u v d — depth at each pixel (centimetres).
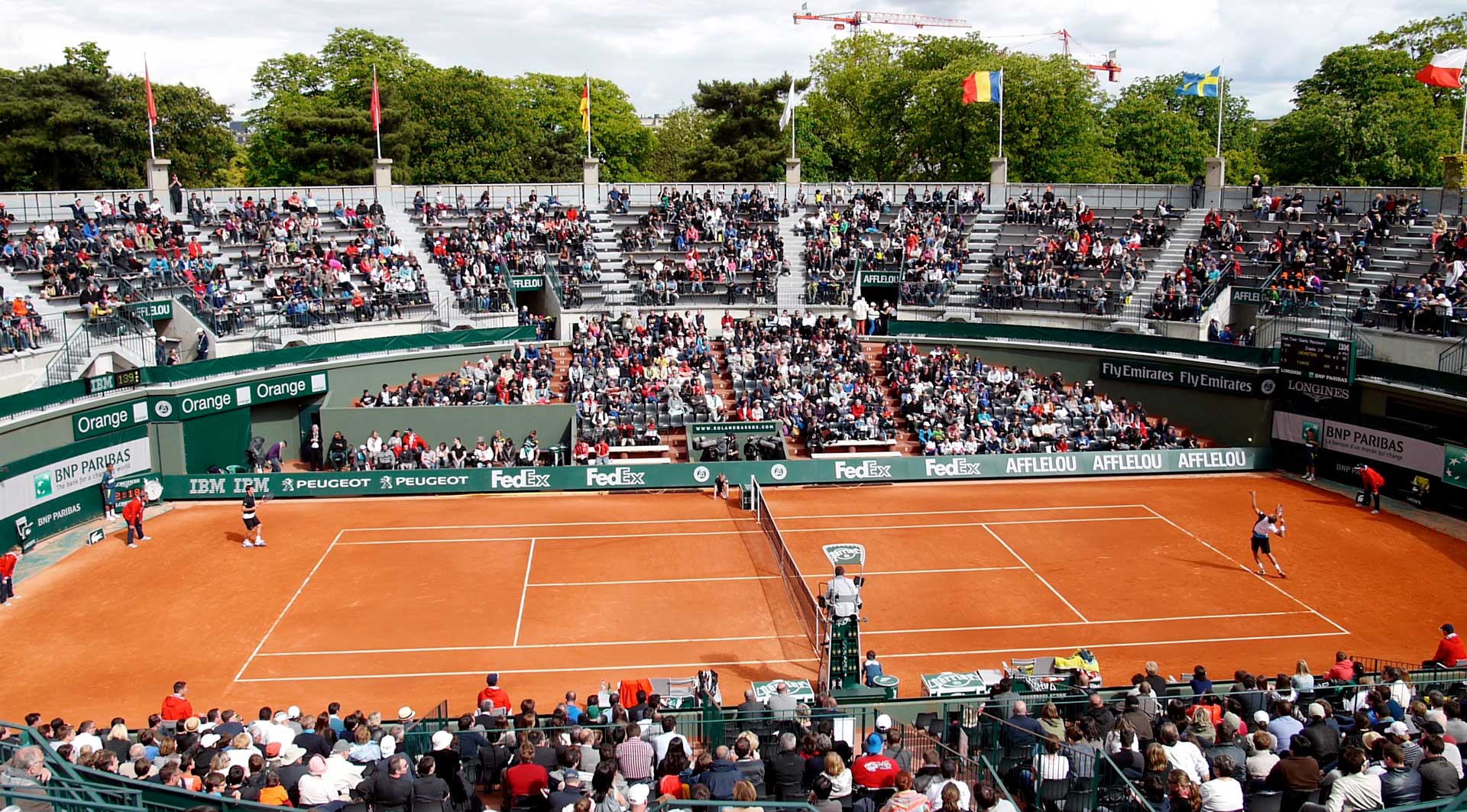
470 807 1711
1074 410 5031
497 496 4447
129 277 4862
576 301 5900
